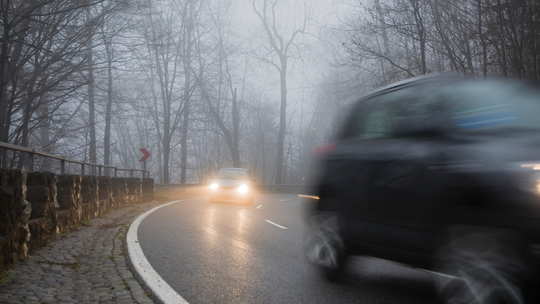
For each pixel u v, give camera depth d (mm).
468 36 13828
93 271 5547
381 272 5566
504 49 12945
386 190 4301
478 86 4035
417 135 4176
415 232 3898
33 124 17578
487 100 3811
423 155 3930
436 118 4031
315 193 5508
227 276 5238
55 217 7215
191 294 4441
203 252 6770
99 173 12062
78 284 4922
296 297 4410
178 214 12828
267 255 6625
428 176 3803
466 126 3756
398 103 4648
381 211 4352
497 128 3574
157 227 9664
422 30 15523
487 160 3293
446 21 14781
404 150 4203
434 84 4305
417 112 4312
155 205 16406
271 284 4902
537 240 2881
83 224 9234
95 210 10812
